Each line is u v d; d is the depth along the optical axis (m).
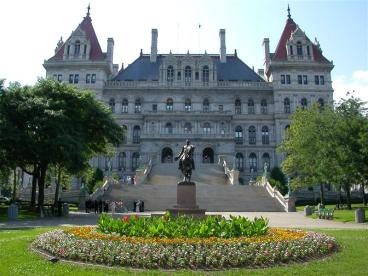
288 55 101.06
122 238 16.31
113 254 14.52
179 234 16.95
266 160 98.00
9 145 41.59
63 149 41.06
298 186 64.69
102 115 50.06
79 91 49.34
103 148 55.50
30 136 41.75
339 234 24.34
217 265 13.97
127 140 97.94
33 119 41.97
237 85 101.81
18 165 46.06
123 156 97.38
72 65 99.31
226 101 101.19
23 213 43.03
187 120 95.25
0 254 16.23
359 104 55.28
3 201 58.81
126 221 18.75
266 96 101.50
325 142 47.34
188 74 102.62
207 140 91.56
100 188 58.09
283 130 97.75
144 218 20.17
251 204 54.38
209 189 59.81
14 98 44.22
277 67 100.50
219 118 95.44
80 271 13.27
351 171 43.50
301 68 100.44
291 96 99.44
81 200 54.16
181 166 30.25
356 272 13.22
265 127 99.75
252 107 101.44
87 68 99.62
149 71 105.62
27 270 13.30
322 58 102.56
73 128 45.66
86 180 75.12
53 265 14.23
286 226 30.83
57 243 16.59
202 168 78.81
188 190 28.95
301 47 101.94
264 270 13.45
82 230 19.12
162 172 74.44
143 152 91.12
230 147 91.44
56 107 45.00
